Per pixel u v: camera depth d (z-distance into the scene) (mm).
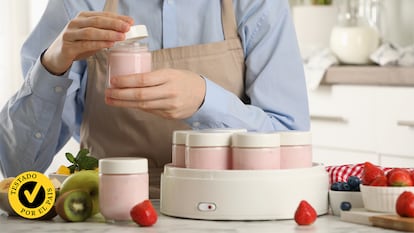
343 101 3477
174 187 1413
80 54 1694
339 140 3510
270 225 1324
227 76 1918
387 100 3289
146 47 1534
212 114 1657
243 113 1735
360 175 1671
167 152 1890
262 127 1791
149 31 1938
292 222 1354
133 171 1368
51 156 1938
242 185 1361
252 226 1313
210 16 1930
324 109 3566
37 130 1858
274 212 1369
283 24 1938
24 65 2031
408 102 3211
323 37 3994
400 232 1251
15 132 1868
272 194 1367
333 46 3719
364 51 3643
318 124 3602
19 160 1909
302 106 1929
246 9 1926
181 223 1351
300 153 1431
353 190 1469
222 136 1406
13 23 4109
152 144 1888
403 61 3391
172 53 1912
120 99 1504
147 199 1389
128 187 1364
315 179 1417
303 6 4027
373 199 1371
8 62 4105
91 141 1936
